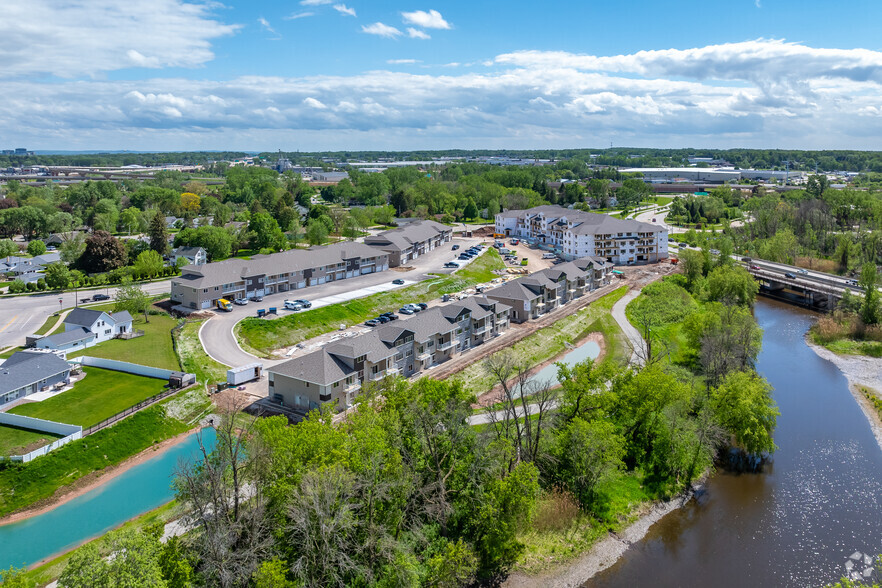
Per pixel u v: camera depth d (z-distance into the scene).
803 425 93.31
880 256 191.38
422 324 106.81
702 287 165.62
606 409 80.44
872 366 117.81
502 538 58.62
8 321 120.81
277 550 51.62
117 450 77.44
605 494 72.94
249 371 97.50
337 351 90.44
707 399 88.12
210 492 53.72
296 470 54.81
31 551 60.44
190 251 173.75
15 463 70.00
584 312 145.00
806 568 61.62
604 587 59.31
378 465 55.22
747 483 77.75
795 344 132.50
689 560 63.12
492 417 74.62
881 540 65.81
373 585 51.69
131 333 113.38
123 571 41.66
